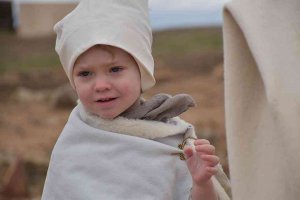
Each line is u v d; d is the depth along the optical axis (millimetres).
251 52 2668
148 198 2799
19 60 43062
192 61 36344
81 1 2965
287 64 2428
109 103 2850
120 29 2850
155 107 2977
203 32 48688
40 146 20625
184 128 2969
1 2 61219
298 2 2490
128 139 2861
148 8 3018
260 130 2713
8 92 32344
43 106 28703
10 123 24516
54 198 2959
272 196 2551
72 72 2930
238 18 2666
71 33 2887
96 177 2859
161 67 34656
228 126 2795
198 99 26312
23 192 15000
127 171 2834
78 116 3041
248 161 2742
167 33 50219
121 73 2855
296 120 2322
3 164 17062
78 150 2928
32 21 60281
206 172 2670
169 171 2844
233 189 2748
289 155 2311
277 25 2516
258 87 2773
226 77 2822
